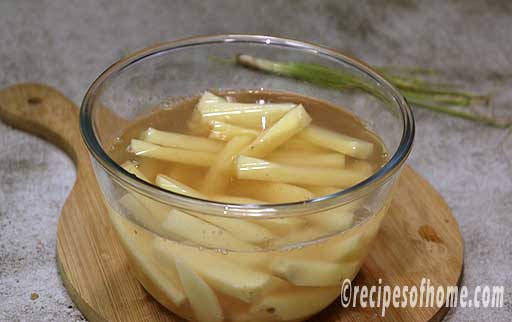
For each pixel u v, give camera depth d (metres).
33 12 1.18
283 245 0.68
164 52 0.83
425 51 1.12
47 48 1.11
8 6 1.19
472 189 0.92
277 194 0.72
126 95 0.82
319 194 0.72
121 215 0.71
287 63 0.86
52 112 0.96
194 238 0.68
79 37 1.13
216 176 0.73
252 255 0.68
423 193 0.88
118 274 0.79
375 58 1.11
